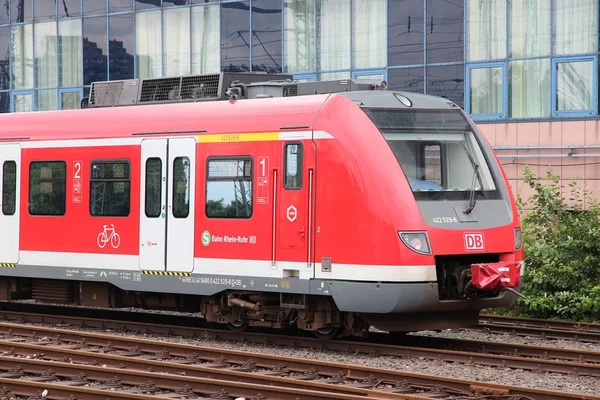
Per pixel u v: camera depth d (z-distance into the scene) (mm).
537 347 18328
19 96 42812
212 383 14648
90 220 21656
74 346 19078
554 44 31078
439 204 18281
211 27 37812
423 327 18797
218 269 19703
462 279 18328
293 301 19219
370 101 18719
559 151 30828
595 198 27906
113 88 23344
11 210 23031
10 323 22875
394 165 18016
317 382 14898
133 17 39594
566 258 24109
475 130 19609
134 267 20938
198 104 20516
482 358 17328
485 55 32375
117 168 21281
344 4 35125
